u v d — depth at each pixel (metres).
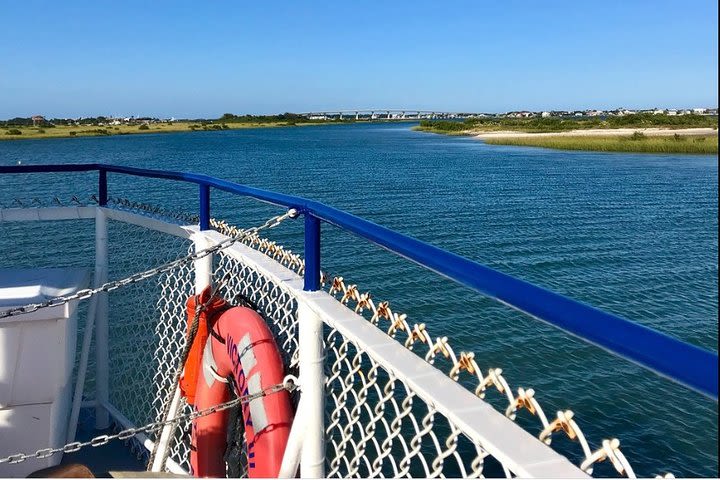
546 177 45.59
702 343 12.66
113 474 1.88
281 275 2.59
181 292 4.02
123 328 5.80
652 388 9.71
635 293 16.02
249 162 64.00
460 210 30.05
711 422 8.63
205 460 2.80
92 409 5.37
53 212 4.70
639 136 88.06
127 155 79.56
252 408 2.32
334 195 35.88
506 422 1.37
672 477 1.27
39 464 3.81
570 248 21.34
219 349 2.78
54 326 3.80
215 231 3.64
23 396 3.76
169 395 3.33
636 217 27.97
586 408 9.16
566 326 1.11
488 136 124.94
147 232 5.75
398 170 52.22
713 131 104.56
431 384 1.56
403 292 15.25
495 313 13.47
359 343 1.86
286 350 2.58
